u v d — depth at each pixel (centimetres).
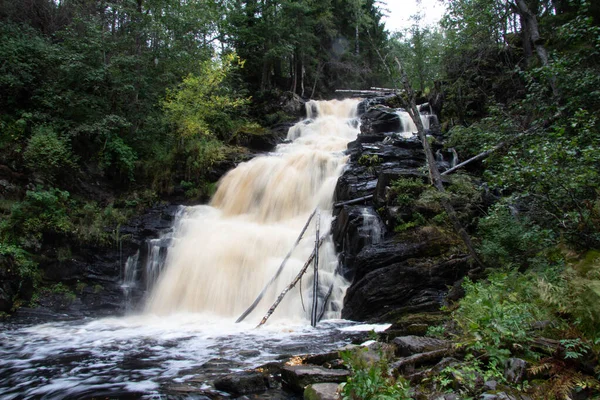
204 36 2473
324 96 3419
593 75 937
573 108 958
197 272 1298
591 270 488
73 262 1335
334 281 1131
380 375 385
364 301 984
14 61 1616
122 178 1683
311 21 3023
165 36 1966
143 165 1742
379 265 1014
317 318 1033
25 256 1256
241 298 1199
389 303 958
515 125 1092
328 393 438
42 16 2125
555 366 385
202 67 1961
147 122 1784
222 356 701
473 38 1747
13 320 1117
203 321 1089
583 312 425
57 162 1481
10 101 1593
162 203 1661
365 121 2173
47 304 1236
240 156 1877
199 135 1927
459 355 488
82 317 1193
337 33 3562
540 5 1648
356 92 3281
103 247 1390
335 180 1537
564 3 1608
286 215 1561
